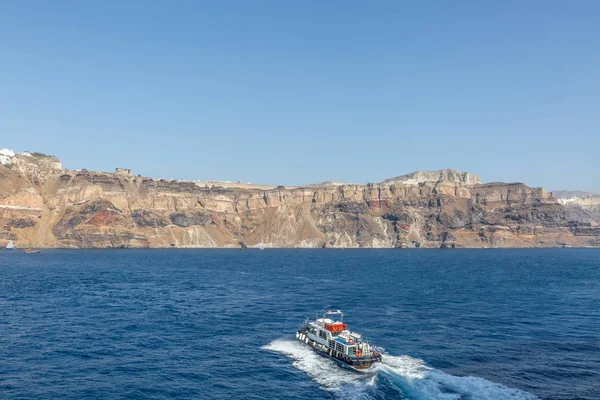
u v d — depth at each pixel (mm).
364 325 92562
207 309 112000
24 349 75250
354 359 66375
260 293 141250
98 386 59594
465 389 57969
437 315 103312
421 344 78250
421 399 55156
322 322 80562
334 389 58750
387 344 78125
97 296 132625
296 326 93125
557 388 58406
